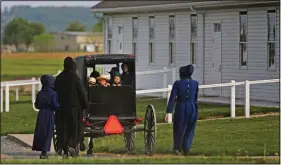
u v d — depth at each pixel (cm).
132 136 5400
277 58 7569
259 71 7819
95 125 5134
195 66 8819
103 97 5141
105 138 6256
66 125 4925
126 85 5228
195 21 8831
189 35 8956
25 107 9244
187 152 4853
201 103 7888
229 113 6956
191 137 4856
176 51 9200
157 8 9244
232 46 8219
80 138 4991
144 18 9856
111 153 5347
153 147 5069
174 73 8744
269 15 7688
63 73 4922
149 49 9775
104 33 10856
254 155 4853
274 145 5250
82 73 5259
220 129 6106
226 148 5156
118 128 5062
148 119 5109
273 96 7600
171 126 6531
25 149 6006
